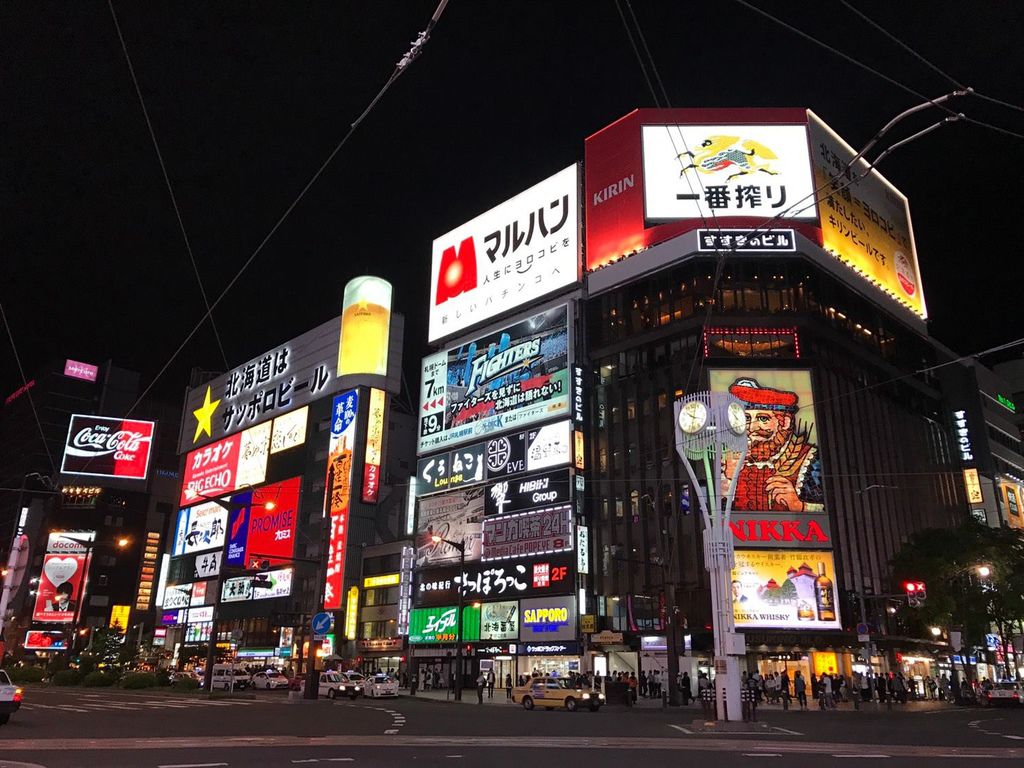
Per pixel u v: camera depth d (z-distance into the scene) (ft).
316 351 282.77
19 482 405.18
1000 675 208.03
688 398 86.99
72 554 345.51
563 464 196.85
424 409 241.14
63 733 59.77
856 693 125.49
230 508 158.20
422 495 230.48
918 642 185.26
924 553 166.30
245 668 176.76
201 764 42.32
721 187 205.36
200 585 294.46
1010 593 157.58
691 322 195.00
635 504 193.57
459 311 241.96
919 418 234.99
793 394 184.65
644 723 84.28
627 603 181.57
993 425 264.11
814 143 213.87
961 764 46.60
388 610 228.22
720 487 82.94
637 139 215.51
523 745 57.26
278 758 46.01
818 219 205.16
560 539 190.70
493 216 242.99
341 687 144.87
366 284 270.46
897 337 231.30
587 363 211.82
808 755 52.26
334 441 255.70
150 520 382.83
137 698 120.57
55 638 327.67
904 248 248.93
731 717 76.02
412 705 122.93
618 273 210.18
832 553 172.24
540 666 186.09
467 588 206.80
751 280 195.83
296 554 258.16
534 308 226.99
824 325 196.34
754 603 168.35
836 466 185.78
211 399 330.54
